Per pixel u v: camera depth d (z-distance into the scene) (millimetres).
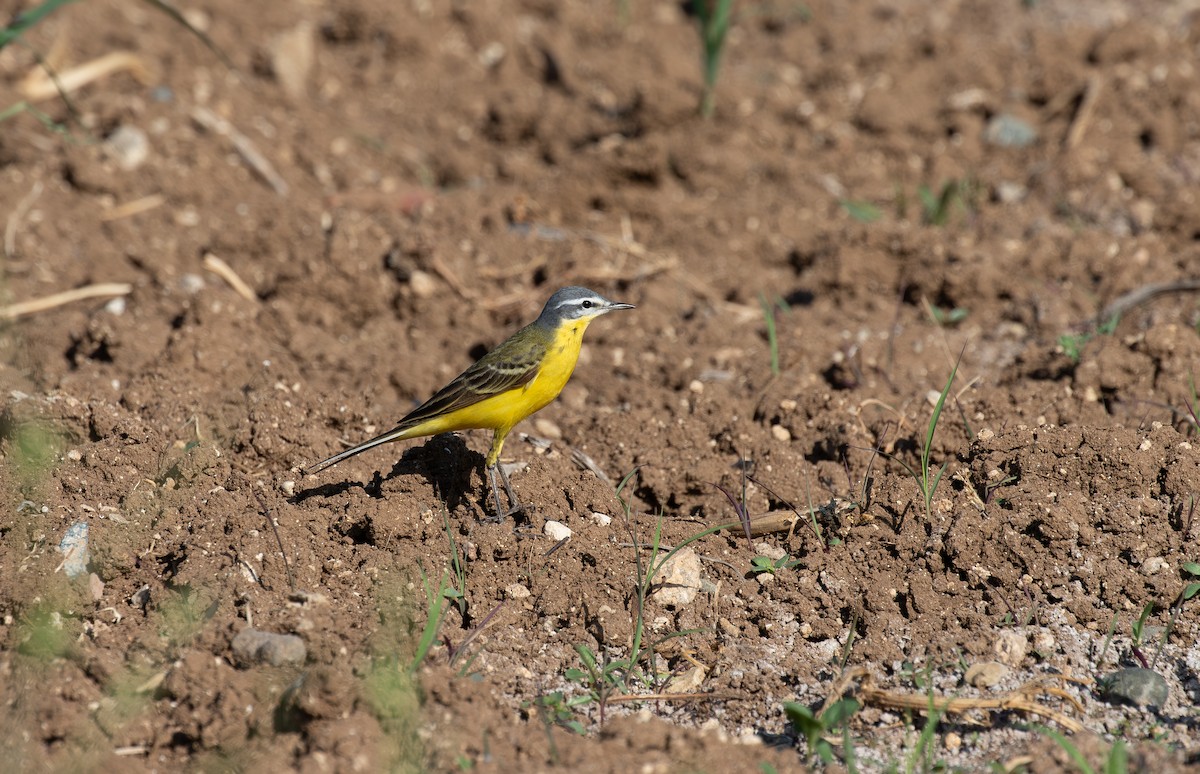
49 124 15414
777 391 12875
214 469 11094
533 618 10000
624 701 9180
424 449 11461
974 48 21078
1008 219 16641
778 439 12453
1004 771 8133
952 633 9672
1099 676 9227
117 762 8250
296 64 20641
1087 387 12438
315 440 11711
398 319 15211
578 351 11281
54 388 12742
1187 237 15938
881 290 15266
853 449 11727
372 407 12930
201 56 20562
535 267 16078
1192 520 10273
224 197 17203
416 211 17203
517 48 22172
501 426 10984
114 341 13336
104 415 11547
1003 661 9375
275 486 11141
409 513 10320
